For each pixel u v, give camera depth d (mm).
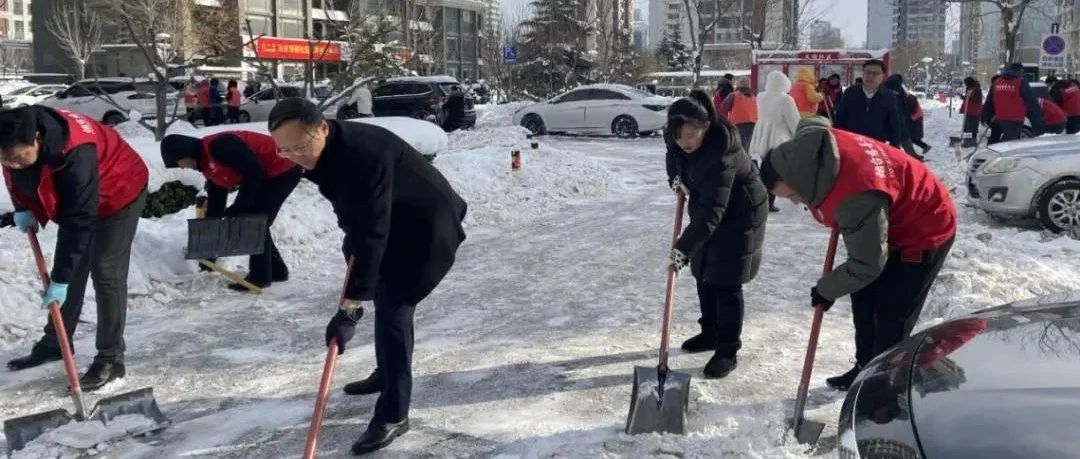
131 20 16578
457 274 7480
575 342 5461
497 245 8789
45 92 38250
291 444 4051
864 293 4215
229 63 36781
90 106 25156
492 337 5621
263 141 6664
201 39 19375
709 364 4777
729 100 12633
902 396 2447
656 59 60312
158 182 8336
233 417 4395
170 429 4254
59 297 4262
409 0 28859
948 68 62750
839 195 3539
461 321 6023
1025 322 2797
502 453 3863
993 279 6367
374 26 19250
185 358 5336
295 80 33719
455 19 57469
